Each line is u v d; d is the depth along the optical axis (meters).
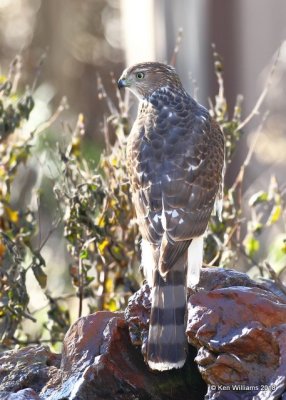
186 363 8.80
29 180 15.38
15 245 10.81
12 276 11.06
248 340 8.05
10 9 26.16
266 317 8.24
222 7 17.50
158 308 8.41
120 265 11.36
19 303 10.80
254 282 9.20
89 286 11.66
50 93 22.38
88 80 25.72
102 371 8.67
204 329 8.25
